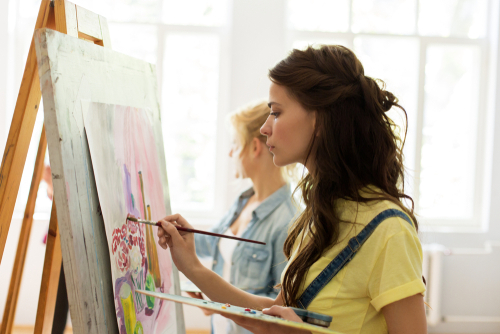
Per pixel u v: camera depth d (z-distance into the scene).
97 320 0.80
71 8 0.95
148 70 1.24
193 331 3.19
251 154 1.65
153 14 3.29
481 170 3.39
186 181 3.41
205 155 3.40
